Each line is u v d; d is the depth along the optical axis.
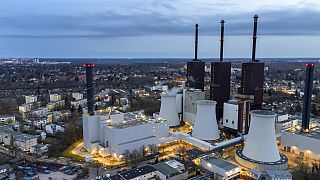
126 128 130.25
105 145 135.38
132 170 108.88
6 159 133.88
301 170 112.75
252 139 119.31
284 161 115.56
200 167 114.94
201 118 148.75
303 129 146.38
